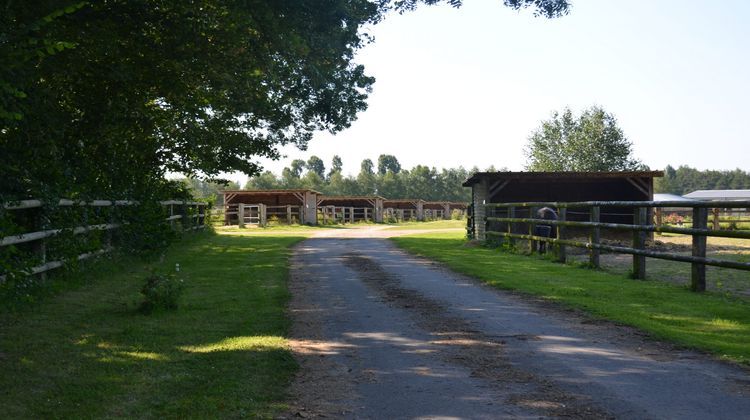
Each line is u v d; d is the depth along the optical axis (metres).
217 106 12.79
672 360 5.15
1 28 5.71
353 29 10.52
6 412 3.95
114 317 7.12
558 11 10.68
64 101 11.14
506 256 14.88
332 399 4.29
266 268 12.37
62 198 9.48
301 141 18.19
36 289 8.04
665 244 19.81
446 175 112.31
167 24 8.85
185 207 20.00
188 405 4.12
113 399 4.25
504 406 4.08
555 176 20.58
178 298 8.23
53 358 5.27
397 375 4.87
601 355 5.37
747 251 16.83
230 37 9.13
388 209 57.09
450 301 8.37
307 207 41.56
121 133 13.20
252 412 4.01
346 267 12.88
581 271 11.56
